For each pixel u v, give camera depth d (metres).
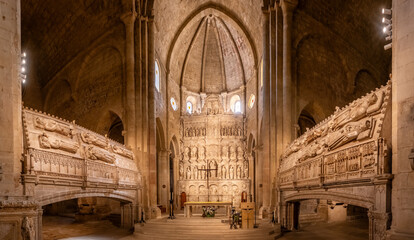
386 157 8.71
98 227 19.39
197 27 31.66
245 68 32.28
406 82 8.31
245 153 30.98
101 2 21.75
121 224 19.39
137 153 20.84
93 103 22.39
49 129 12.31
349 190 10.58
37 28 22.89
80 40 22.97
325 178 12.12
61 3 21.55
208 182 30.45
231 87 34.19
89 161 14.48
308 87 19.73
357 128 10.12
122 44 21.52
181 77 32.94
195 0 27.55
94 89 22.55
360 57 21.70
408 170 8.02
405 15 8.48
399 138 8.34
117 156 18.00
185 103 33.34
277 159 19.38
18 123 10.48
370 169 9.25
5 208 9.66
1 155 9.83
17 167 10.30
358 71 21.59
